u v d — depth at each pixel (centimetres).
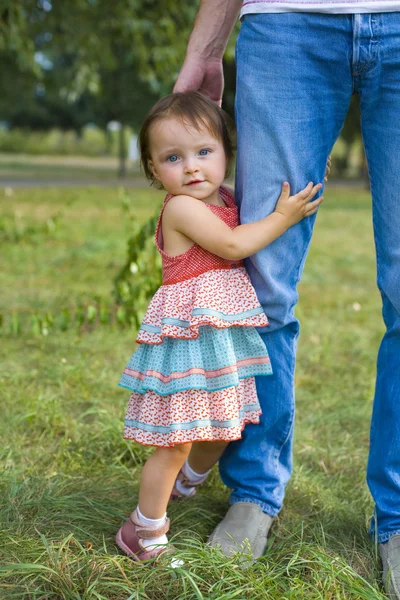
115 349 372
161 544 183
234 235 176
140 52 823
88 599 163
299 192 182
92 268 600
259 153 179
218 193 194
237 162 186
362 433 286
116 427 267
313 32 171
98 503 210
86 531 195
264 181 180
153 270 412
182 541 191
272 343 192
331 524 206
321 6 168
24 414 277
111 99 2169
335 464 257
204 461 211
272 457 201
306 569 181
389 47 168
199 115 180
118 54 1160
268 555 184
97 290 511
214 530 196
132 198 1474
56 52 976
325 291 561
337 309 498
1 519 197
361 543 196
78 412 292
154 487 182
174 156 182
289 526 204
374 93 174
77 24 853
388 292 181
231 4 197
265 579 170
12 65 1382
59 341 381
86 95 2533
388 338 188
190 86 199
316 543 192
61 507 207
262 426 197
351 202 1606
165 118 181
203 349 178
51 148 4691
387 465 186
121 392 312
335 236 947
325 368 362
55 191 1602
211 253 183
